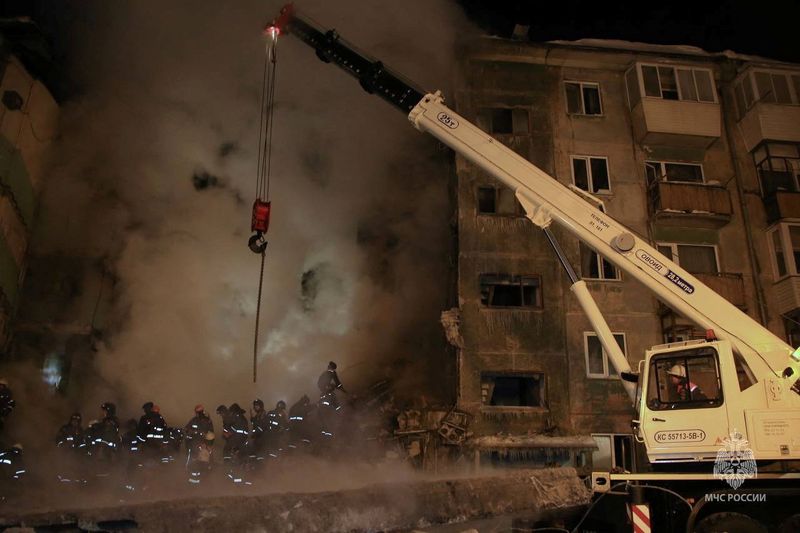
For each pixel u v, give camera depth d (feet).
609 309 64.69
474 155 34.09
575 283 31.40
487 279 65.77
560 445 57.82
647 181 70.44
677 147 71.92
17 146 64.49
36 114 67.92
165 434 41.88
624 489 28.12
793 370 26.08
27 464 44.65
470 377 61.87
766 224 69.67
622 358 30.04
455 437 58.03
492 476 32.07
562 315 64.75
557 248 32.01
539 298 65.41
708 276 64.90
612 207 69.05
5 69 62.85
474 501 30.01
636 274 30.17
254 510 25.34
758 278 67.67
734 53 75.77
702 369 27.27
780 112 70.54
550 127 71.36
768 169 69.92
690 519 26.16
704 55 73.72
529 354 63.10
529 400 63.62
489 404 62.75
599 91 73.67
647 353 28.55
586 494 30.35
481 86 72.18
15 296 65.77
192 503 25.03
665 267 29.86
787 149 70.69
